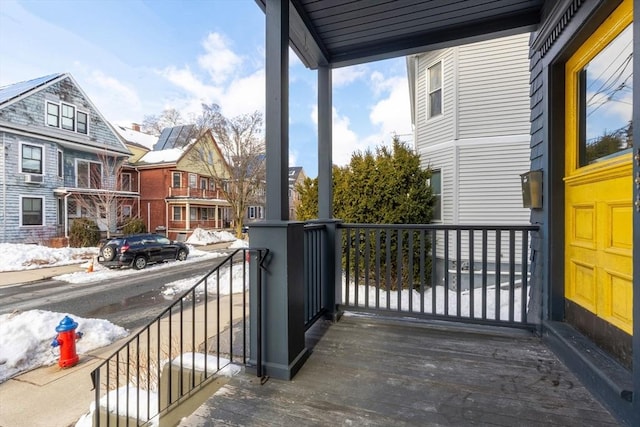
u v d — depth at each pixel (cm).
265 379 183
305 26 242
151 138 2183
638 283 127
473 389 169
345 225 293
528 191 246
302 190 722
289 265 188
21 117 1148
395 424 142
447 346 224
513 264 250
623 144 161
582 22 173
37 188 1202
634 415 129
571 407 152
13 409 264
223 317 455
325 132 296
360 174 615
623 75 159
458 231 263
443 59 658
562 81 218
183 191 1805
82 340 385
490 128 609
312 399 162
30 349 355
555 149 220
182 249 1078
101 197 1355
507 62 595
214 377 193
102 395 270
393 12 235
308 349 218
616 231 162
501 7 231
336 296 293
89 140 1370
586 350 177
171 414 200
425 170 623
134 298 598
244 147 1791
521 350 215
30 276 800
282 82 192
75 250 1119
